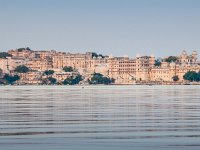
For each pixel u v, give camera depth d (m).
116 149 101.31
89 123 146.25
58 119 159.00
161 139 112.88
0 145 105.56
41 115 174.38
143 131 126.19
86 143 108.19
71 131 127.19
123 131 126.56
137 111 191.25
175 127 134.25
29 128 133.88
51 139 113.56
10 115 174.88
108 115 173.00
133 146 104.50
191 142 108.44
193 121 149.50
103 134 121.31
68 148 102.31
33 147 103.19
